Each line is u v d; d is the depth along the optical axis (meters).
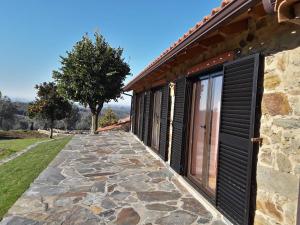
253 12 3.25
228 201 3.94
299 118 2.82
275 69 3.18
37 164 8.23
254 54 3.45
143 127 12.16
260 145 3.38
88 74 19.48
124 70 20.91
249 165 3.46
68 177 6.60
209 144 5.33
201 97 5.88
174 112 6.95
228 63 4.07
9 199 5.12
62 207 4.74
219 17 3.25
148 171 7.20
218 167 4.26
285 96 3.01
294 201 2.85
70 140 13.38
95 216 4.39
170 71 7.87
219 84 5.09
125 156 9.29
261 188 3.33
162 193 5.49
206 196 4.93
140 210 4.64
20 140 22.56
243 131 3.62
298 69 2.85
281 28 3.11
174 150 6.82
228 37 4.34
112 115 28.17
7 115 43.81
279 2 2.17
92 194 5.40
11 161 9.32
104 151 10.26
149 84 11.13
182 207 4.79
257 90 3.41
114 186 5.92
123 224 4.12
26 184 6.04
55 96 26.27
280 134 3.07
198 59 5.71
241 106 3.69
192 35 4.11
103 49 20.09
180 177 6.33
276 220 3.09
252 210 3.47
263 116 3.35
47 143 13.98
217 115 5.11
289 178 2.92
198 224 4.14
